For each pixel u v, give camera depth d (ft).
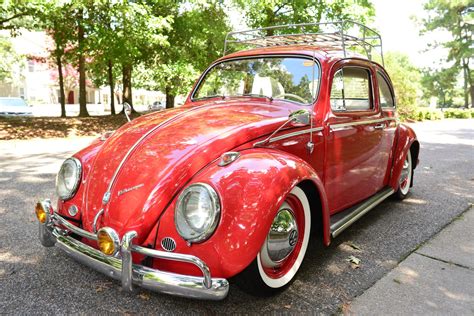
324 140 10.85
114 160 8.84
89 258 7.80
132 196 7.94
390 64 76.54
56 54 54.95
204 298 6.90
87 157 9.48
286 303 8.67
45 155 28.30
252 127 9.11
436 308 8.57
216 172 7.52
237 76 12.82
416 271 10.32
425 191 18.88
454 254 11.44
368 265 10.64
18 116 67.97
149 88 116.88
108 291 9.07
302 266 10.52
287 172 8.04
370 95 13.66
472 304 8.75
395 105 16.03
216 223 6.97
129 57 44.70
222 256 7.00
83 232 8.11
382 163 14.58
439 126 66.23
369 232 13.17
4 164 24.39
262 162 7.97
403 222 14.21
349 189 12.37
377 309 8.49
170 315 8.16
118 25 39.29
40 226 8.99
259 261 8.07
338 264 10.68
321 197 9.28
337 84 11.62
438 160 28.22
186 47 52.85
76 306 8.42
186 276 6.97
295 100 11.31
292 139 9.81
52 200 15.99
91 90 171.42
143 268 7.16
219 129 9.02
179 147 8.50
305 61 11.58
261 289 8.34
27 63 166.50
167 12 48.85
